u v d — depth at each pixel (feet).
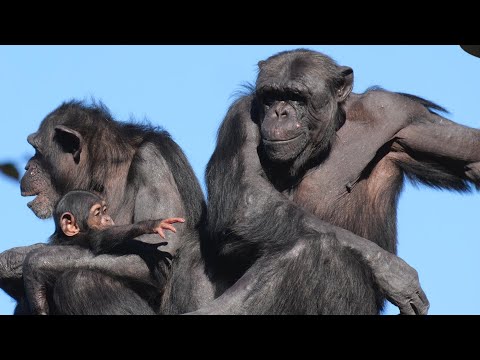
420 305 40.34
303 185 45.19
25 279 42.19
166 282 44.57
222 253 43.57
